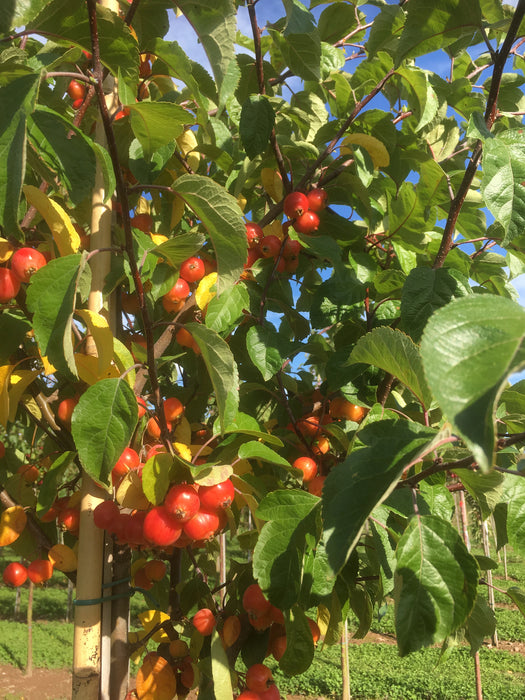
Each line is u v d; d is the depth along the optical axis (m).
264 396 2.78
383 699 10.34
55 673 10.97
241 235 1.56
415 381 1.52
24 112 1.17
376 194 2.89
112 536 1.86
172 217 2.35
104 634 1.81
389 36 2.49
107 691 1.78
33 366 2.39
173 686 1.89
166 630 2.07
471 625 2.22
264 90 2.47
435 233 3.12
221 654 1.72
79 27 1.51
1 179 1.17
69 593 15.84
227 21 1.54
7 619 15.66
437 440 1.16
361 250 2.81
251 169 2.44
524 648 13.82
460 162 3.15
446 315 0.78
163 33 2.20
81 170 1.54
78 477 2.24
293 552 1.65
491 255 2.98
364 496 1.23
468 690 10.54
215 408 3.39
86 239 2.11
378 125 2.54
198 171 2.75
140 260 1.87
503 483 1.69
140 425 1.90
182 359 2.80
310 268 3.11
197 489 1.60
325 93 2.91
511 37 1.89
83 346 1.93
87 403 1.51
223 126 2.54
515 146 1.80
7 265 1.77
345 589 2.00
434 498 1.90
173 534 1.53
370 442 1.36
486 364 0.72
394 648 13.49
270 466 2.42
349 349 2.36
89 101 1.93
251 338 2.19
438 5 1.95
